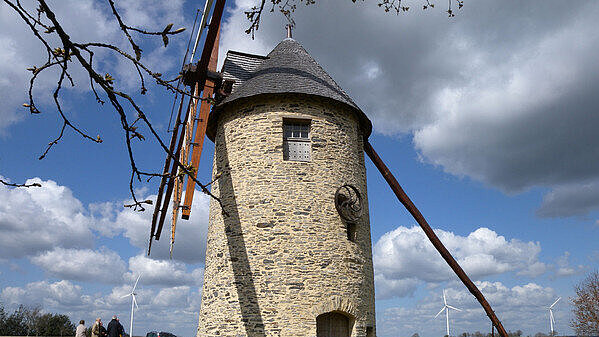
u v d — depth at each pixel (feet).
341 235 54.65
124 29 12.01
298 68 61.57
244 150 57.16
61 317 183.11
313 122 57.41
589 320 125.80
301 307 50.47
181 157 58.95
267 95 57.57
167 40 12.39
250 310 51.11
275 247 52.49
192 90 58.65
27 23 11.12
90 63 11.95
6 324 176.96
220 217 57.47
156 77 12.87
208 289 56.29
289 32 70.79
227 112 60.90
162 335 97.40
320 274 52.13
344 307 52.03
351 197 56.70
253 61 67.46
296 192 54.49
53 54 11.73
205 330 54.60
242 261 53.26
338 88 62.59
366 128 65.10
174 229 53.31
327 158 56.85
